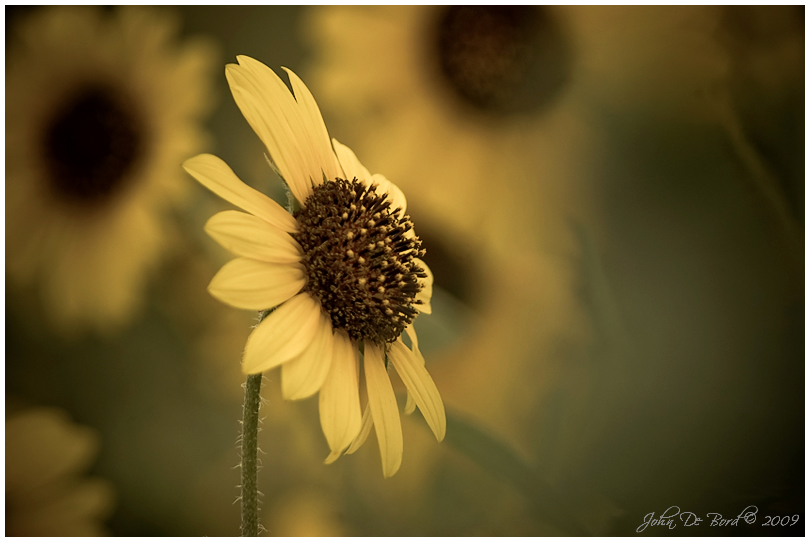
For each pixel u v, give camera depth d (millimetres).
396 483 758
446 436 699
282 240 609
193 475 757
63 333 760
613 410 746
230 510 755
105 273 760
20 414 730
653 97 762
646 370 749
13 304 757
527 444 754
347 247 655
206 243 748
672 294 757
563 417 746
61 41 758
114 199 763
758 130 730
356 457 762
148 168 760
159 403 762
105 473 753
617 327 747
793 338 746
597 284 748
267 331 559
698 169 758
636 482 737
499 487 753
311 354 583
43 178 763
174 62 763
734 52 743
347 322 654
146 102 763
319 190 669
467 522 752
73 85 762
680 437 741
